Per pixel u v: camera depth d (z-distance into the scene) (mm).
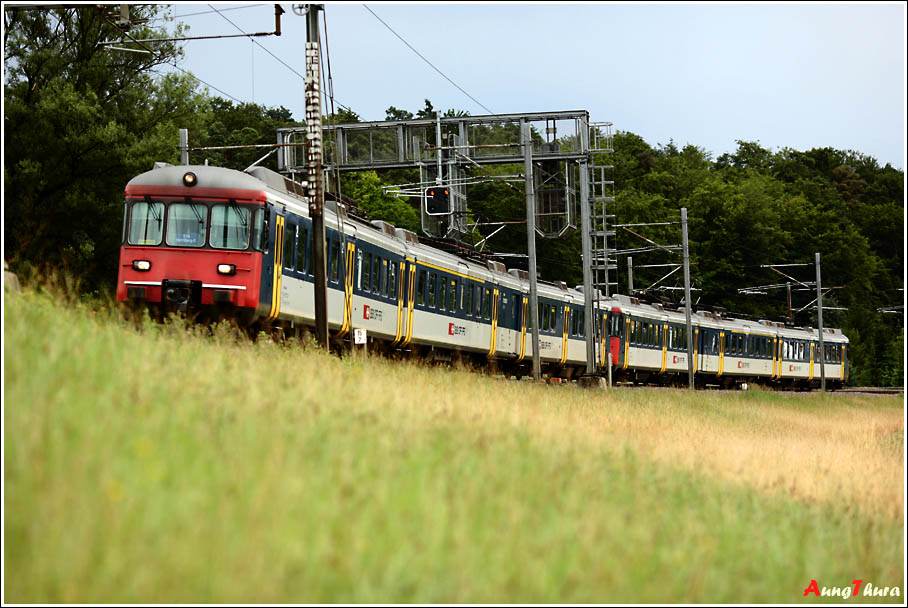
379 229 76812
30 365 27109
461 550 20516
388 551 19953
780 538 29156
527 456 30438
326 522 20391
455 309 87750
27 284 42812
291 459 23438
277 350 47844
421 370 57344
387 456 25812
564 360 112125
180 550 18156
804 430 76625
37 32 112188
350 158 98000
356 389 37375
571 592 20172
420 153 97625
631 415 57438
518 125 96000
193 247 57188
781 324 176125
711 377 152250
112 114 113312
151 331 41031
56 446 21156
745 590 23859
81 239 107188
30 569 17188
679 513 28719
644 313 131750
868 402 126312
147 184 57719
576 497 26047
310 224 63875
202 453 22719
